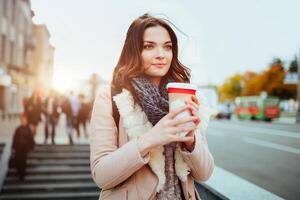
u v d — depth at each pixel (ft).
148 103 4.46
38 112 33.45
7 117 74.95
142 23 4.81
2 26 76.48
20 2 94.17
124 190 4.52
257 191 11.37
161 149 4.55
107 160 4.24
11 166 27.55
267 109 111.45
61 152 34.91
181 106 3.96
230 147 44.37
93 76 54.75
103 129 4.65
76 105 37.19
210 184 12.26
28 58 112.68
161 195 4.64
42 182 28.71
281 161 33.30
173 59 5.11
